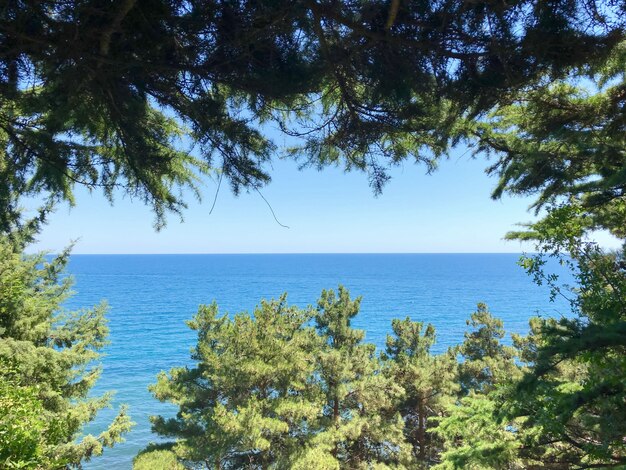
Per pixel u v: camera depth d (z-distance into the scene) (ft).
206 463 44.06
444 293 380.99
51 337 45.11
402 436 56.70
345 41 11.56
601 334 16.83
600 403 19.20
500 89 12.71
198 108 12.62
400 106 13.29
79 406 45.06
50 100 11.53
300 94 13.07
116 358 148.25
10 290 37.42
